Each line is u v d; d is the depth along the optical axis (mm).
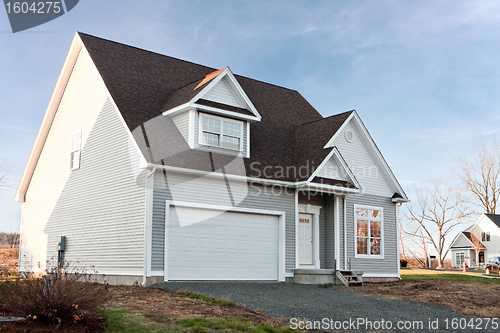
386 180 23797
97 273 17906
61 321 9625
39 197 22812
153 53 22422
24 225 23516
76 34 20734
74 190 20234
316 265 21156
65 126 21672
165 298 13023
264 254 19109
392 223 23656
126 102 18312
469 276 24891
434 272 31453
